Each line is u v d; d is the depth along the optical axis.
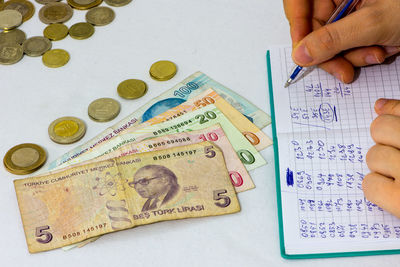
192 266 0.70
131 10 1.10
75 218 0.74
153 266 0.70
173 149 0.82
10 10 1.08
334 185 0.77
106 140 0.85
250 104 0.90
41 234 0.73
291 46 0.97
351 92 0.89
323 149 0.82
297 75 0.92
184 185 0.77
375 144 0.82
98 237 0.73
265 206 0.76
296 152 0.81
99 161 0.80
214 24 1.07
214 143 0.83
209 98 0.91
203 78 0.96
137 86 0.93
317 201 0.76
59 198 0.76
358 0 0.86
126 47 1.02
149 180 0.77
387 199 0.72
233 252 0.71
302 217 0.74
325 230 0.73
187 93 0.93
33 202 0.76
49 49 1.01
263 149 0.83
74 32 1.04
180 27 1.07
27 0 1.11
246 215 0.75
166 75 0.95
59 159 0.83
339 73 0.89
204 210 0.75
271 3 1.11
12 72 0.98
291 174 0.79
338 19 0.88
